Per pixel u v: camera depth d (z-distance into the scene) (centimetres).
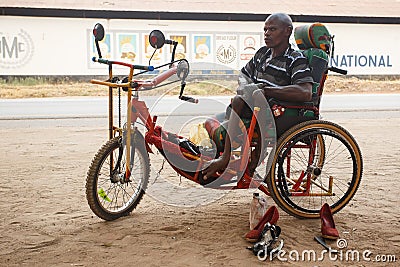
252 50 1528
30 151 683
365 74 1667
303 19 1556
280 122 365
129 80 359
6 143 757
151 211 403
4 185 486
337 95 1564
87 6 1504
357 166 381
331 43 402
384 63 1669
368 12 1658
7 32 1457
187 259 310
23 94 1430
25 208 409
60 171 550
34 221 377
